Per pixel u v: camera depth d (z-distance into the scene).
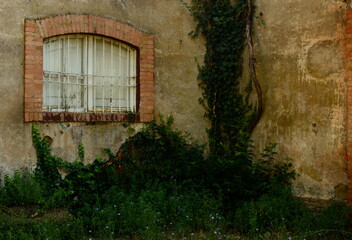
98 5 7.01
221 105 7.89
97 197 6.40
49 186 6.47
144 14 7.48
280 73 7.14
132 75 7.51
